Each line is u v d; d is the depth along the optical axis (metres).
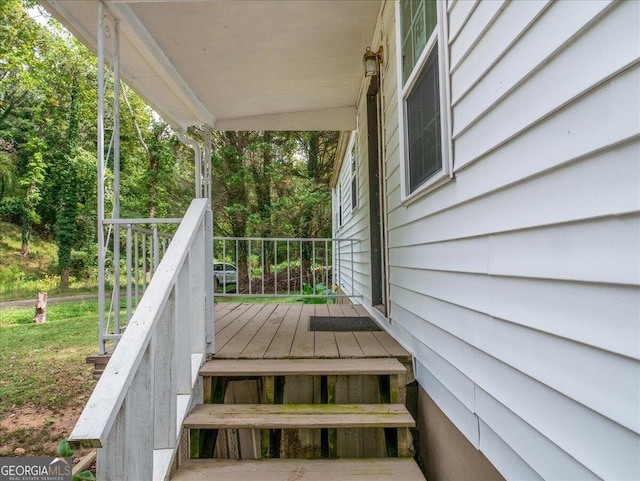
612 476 0.84
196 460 1.79
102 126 2.48
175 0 2.53
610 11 0.84
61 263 15.65
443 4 1.80
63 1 2.57
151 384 1.41
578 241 0.96
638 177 0.78
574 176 0.97
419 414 2.37
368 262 4.46
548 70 1.06
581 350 0.95
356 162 5.95
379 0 3.18
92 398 1.12
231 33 3.25
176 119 4.78
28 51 13.90
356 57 3.97
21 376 6.46
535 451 1.14
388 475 1.66
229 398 2.36
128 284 2.57
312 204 14.67
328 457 1.96
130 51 3.20
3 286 14.54
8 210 15.79
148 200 14.79
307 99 4.97
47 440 4.16
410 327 2.57
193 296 2.22
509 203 1.27
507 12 1.26
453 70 1.71
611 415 0.85
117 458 1.24
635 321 0.79
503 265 1.32
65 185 15.62
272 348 2.59
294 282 14.20
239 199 14.84
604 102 0.86
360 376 2.27
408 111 2.59
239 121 5.38
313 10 3.08
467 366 1.63
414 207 2.48
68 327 10.53
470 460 1.63
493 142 1.37
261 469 1.70
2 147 15.81
